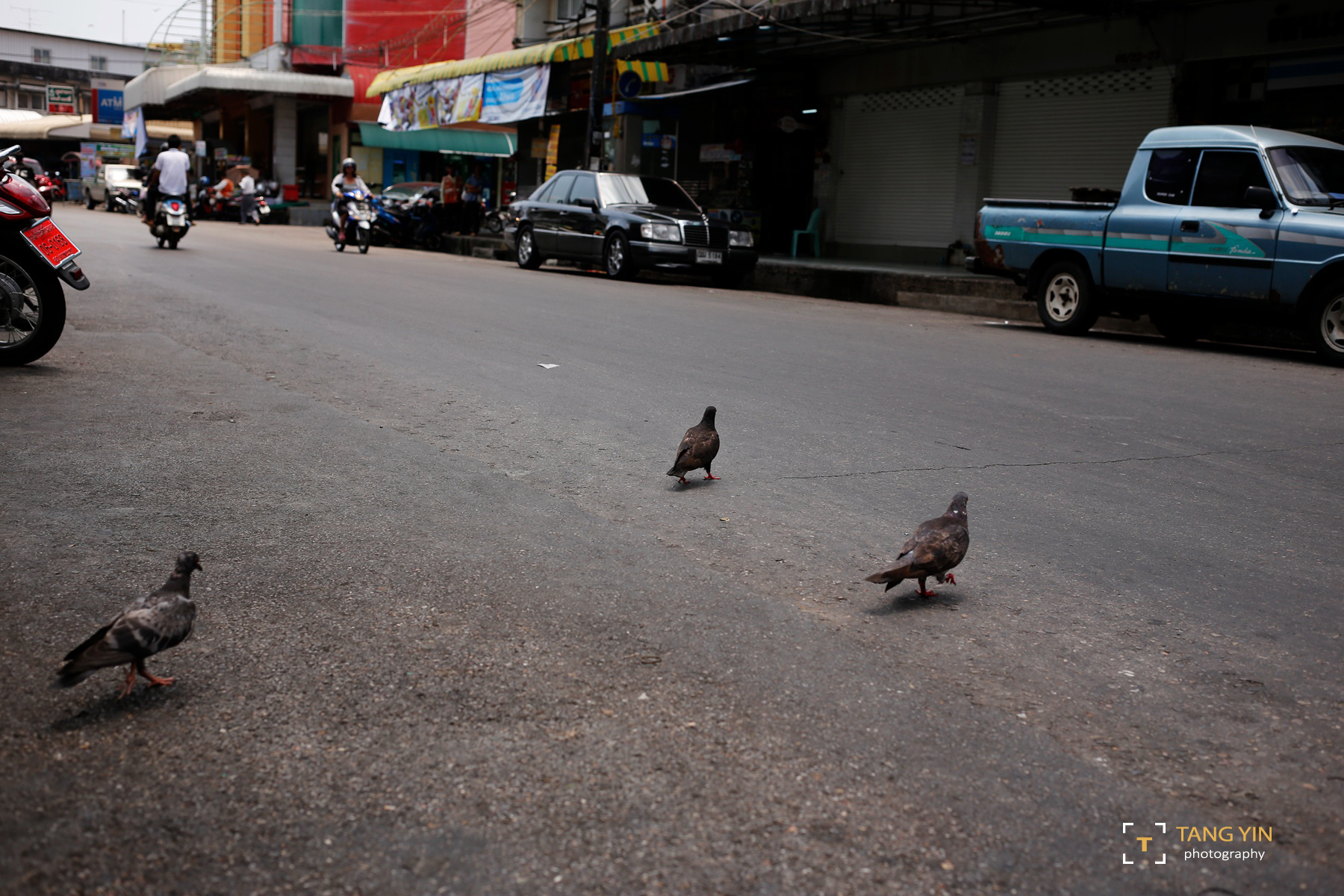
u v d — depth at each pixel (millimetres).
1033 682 3158
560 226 20484
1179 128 11758
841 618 3615
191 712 2809
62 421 6086
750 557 4215
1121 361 10078
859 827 2375
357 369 8164
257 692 2934
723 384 8062
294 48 43969
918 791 2525
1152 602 3852
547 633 3391
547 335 10422
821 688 3061
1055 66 18375
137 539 4176
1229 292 11102
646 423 6598
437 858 2223
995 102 19781
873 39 20078
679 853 2260
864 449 6094
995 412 7297
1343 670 3301
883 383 8336
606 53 22766
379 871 2176
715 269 18750
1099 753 2744
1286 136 11352
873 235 22422
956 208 20453
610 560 4113
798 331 11672
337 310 11867
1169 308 11812
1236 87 16125
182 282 14234
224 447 5676
